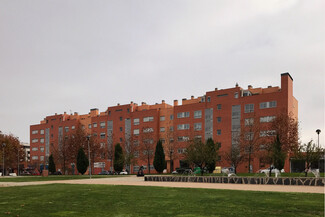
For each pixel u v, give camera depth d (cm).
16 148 10812
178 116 8119
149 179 3312
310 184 2339
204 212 1168
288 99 6419
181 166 7744
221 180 2764
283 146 5291
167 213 1161
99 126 10062
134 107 9438
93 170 9681
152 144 7981
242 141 5866
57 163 9762
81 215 1148
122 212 1202
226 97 7306
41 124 12181
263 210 1189
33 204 1451
